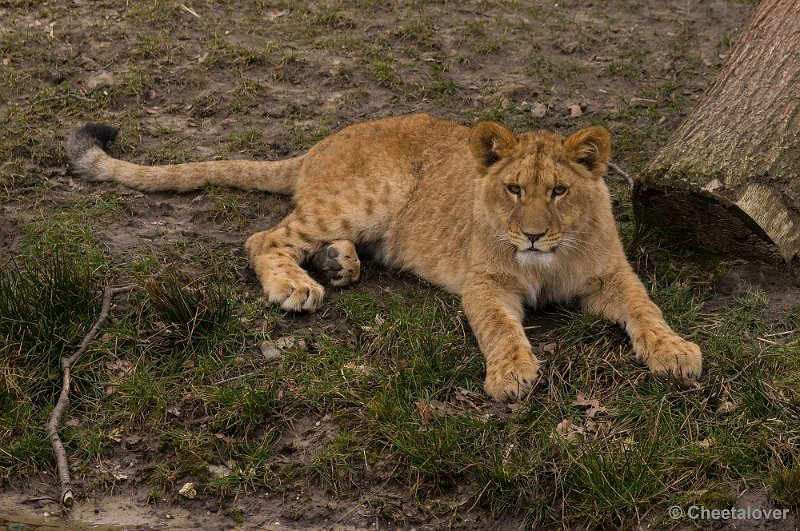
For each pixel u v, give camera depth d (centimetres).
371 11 1908
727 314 1134
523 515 934
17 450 1012
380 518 950
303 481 986
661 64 1766
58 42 1753
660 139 1529
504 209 1132
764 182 1149
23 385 1074
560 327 1154
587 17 1927
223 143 1553
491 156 1165
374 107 1645
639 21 1920
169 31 1809
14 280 1139
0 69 1680
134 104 1630
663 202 1202
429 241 1274
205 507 976
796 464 905
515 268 1165
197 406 1056
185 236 1333
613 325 1129
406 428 1004
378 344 1127
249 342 1138
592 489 919
